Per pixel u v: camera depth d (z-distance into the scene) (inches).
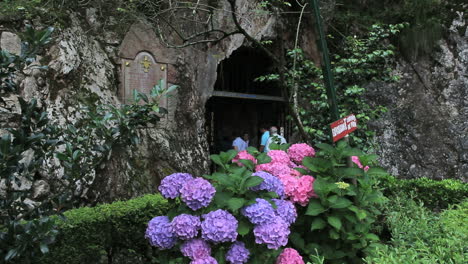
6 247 67.9
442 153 305.6
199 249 69.7
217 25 251.1
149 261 120.3
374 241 91.7
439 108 310.8
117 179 176.6
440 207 176.6
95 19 206.5
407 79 311.6
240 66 321.7
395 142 301.7
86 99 179.8
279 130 324.2
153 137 207.6
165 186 76.5
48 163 153.0
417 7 315.6
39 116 72.4
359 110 196.2
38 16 173.9
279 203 79.2
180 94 232.4
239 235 75.9
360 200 90.0
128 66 212.1
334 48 292.2
